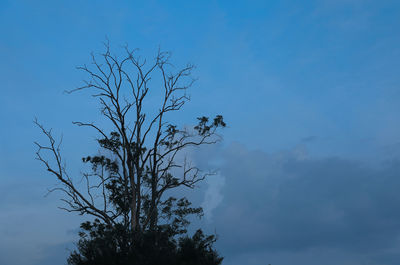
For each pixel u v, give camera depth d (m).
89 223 32.41
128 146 34.34
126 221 33.22
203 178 35.41
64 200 32.53
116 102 34.78
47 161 32.69
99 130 35.19
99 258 24.31
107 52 35.25
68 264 25.00
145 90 35.25
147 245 25.19
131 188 33.72
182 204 35.09
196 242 25.70
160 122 35.25
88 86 34.88
